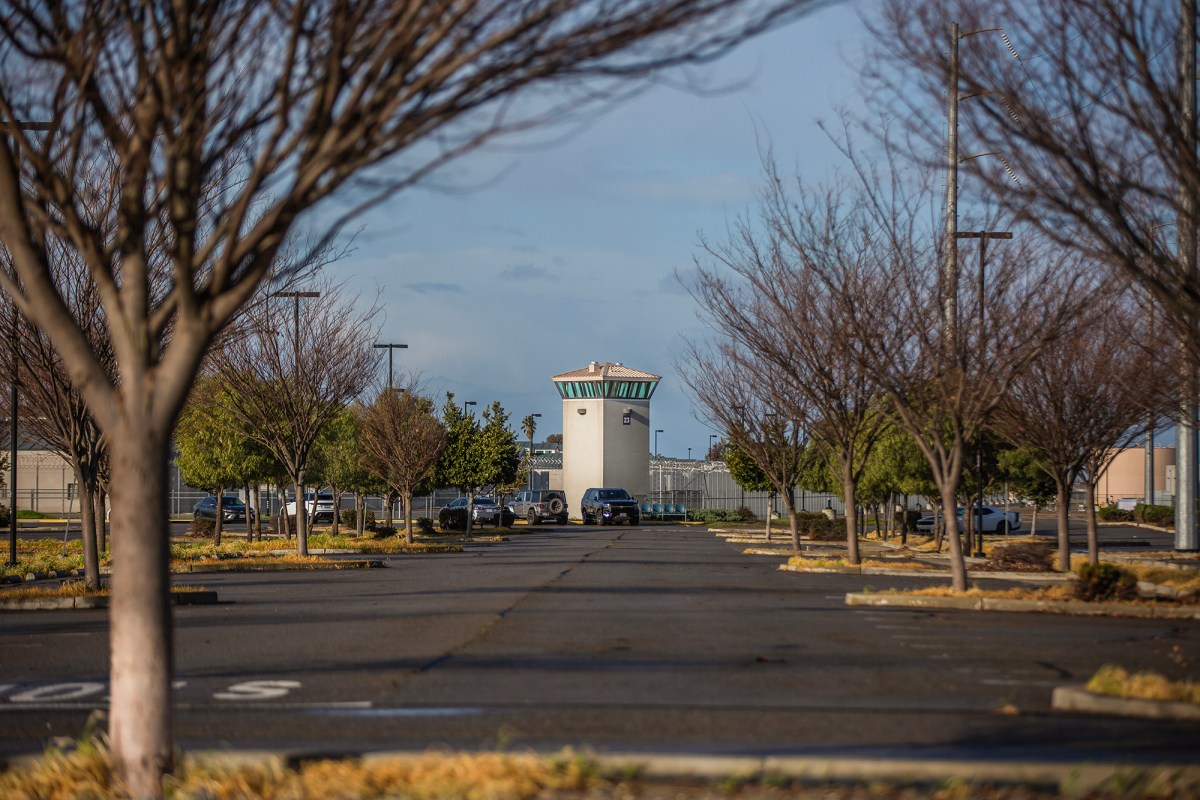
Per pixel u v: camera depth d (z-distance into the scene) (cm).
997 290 3769
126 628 1262
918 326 3772
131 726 1255
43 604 3641
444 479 8856
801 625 2994
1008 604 3406
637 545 7906
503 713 1797
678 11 1097
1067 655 2450
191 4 1239
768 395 6438
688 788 1280
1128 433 5478
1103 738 1577
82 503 3919
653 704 1867
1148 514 10662
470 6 1114
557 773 1298
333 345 5919
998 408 4781
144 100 1277
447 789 1241
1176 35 1809
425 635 2789
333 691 2012
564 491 13500
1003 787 1281
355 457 8494
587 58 1120
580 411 13475
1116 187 1811
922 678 2133
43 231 1361
